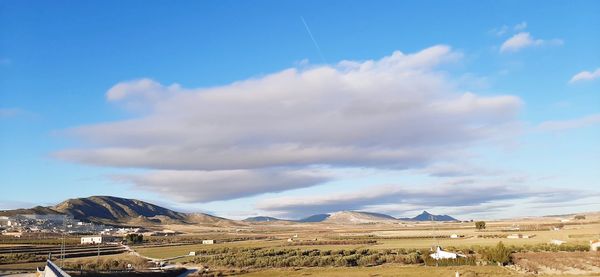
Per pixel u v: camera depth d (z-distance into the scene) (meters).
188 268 117.94
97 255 151.00
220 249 173.00
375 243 187.25
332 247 170.75
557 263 98.00
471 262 106.75
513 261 103.69
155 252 170.75
